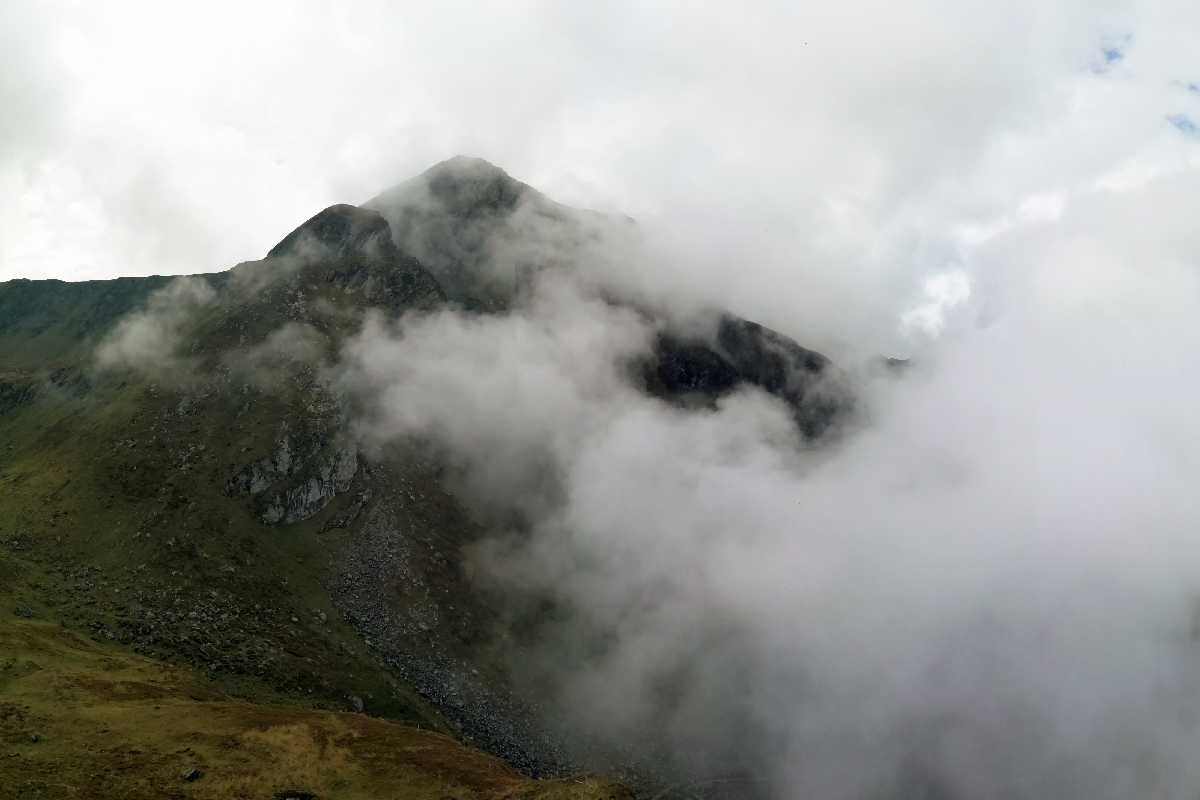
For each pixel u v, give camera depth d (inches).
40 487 7175.2
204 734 3627.0
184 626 5575.8
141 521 6614.2
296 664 5748.0
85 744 3203.7
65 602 5349.4
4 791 2559.1
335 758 3725.4
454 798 3469.5
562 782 3408.0
